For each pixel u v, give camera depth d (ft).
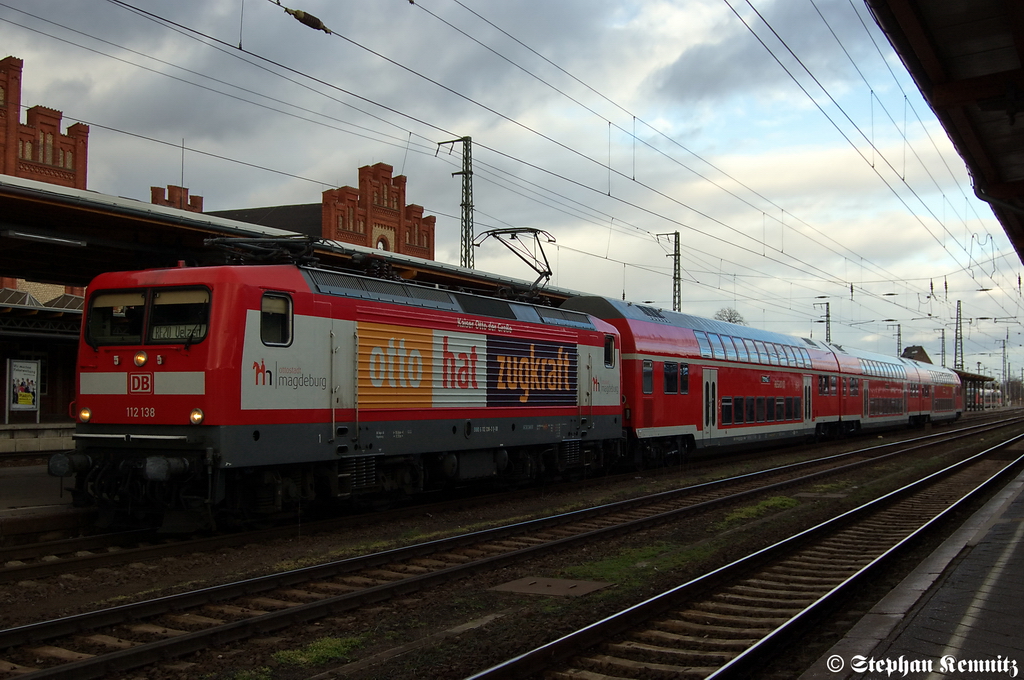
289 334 38.24
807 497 55.57
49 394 102.99
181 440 35.47
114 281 38.34
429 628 24.40
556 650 20.88
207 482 35.76
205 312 35.99
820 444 108.68
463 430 48.44
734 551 35.99
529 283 73.61
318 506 46.55
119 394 37.27
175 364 35.99
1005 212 60.95
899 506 50.96
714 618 25.21
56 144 136.87
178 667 20.75
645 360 68.64
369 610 26.14
